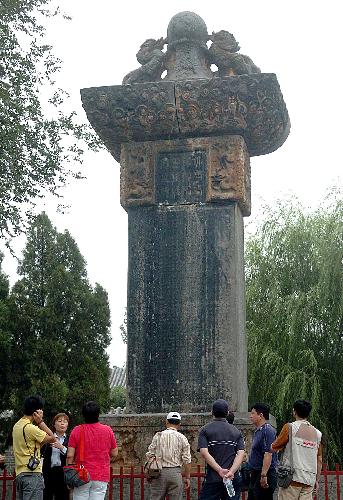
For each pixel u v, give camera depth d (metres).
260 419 7.97
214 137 11.04
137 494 9.11
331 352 20.75
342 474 9.46
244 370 11.00
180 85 10.96
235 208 10.83
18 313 30.89
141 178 11.07
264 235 22.64
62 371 30.58
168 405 10.23
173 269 10.70
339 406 20.16
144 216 10.99
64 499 8.37
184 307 10.53
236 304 10.49
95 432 7.41
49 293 31.58
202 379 10.24
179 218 10.88
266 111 10.80
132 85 11.08
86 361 30.97
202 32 11.67
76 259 33.31
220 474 7.17
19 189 14.25
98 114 11.12
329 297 20.67
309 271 21.84
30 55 14.69
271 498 7.75
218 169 10.92
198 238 10.76
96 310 32.16
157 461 8.02
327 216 22.48
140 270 10.80
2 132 13.86
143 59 11.75
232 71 11.52
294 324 20.69
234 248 10.67
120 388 43.03
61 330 31.42
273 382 20.48
